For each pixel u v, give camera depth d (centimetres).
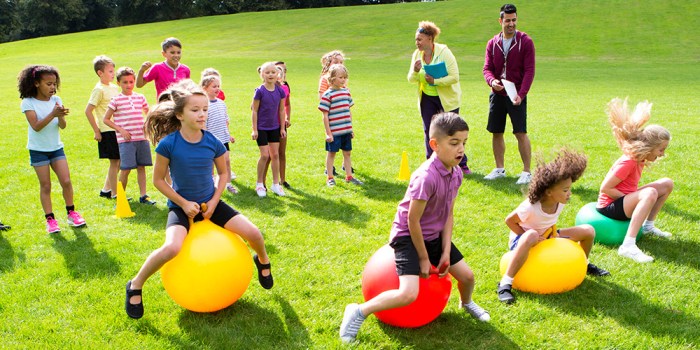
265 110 707
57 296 447
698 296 439
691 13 4325
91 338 385
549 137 1095
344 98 755
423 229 382
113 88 710
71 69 2952
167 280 397
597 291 448
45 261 516
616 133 545
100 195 728
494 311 420
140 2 7419
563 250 443
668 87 2089
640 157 517
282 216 640
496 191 728
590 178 786
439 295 381
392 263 386
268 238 568
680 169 828
